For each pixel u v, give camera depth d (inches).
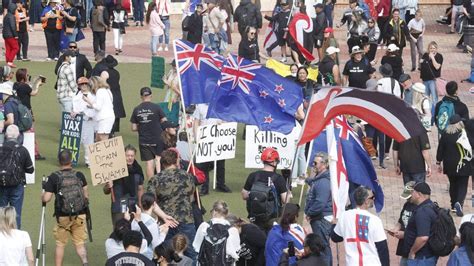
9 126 1612.9
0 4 3949.3
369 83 2155.5
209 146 1800.0
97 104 2036.2
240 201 1868.8
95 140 2076.8
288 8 3203.7
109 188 1544.0
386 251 1264.8
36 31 3878.0
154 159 1884.8
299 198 1870.1
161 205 1437.0
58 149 2206.0
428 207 1315.2
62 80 2224.4
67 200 1464.1
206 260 1312.7
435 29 3959.2
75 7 3393.2
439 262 1558.8
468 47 3452.3
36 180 1994.3
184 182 1440.7
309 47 3004.4
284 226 1285.7
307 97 1999.3
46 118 2511.1
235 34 3782.0
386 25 3090.6
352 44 3110.2
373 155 2000.5
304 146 1872.5
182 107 1883.6
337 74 2368.4
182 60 1713.8
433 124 2258.9
